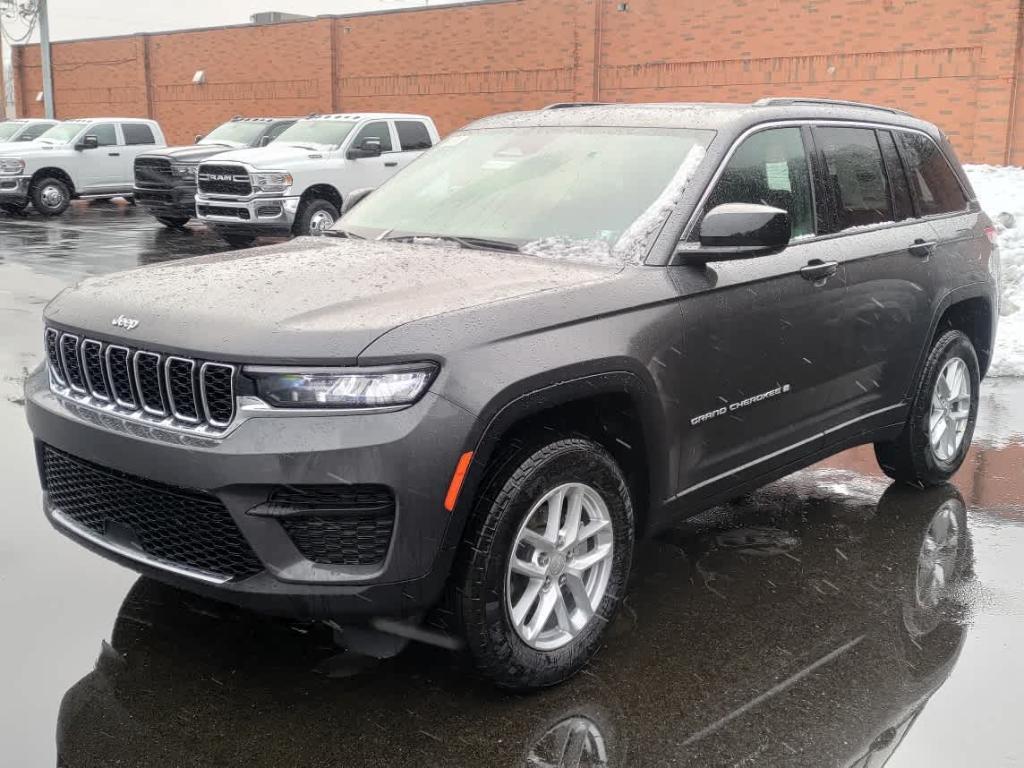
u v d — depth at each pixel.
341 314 3.11
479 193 4.39
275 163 15.38
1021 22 18.97
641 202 3.97
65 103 39.53
